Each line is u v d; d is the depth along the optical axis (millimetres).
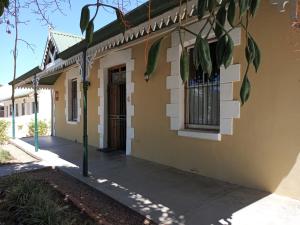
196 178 5770
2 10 2240
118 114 9172
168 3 4102
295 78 4422
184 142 6383
